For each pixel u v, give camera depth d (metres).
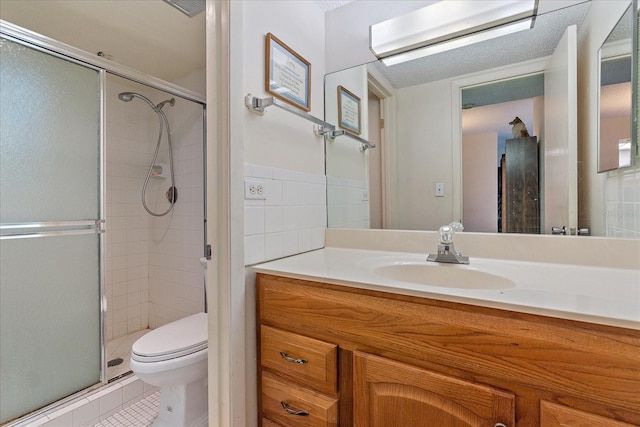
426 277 1.08
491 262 1.09
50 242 1.43
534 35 1.15
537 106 1.15
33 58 1.37
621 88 0.97
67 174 1.48
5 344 1.30
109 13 1.55
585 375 0.57
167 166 2.27
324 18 1.54
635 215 0.94
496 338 0.64
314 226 1.43
